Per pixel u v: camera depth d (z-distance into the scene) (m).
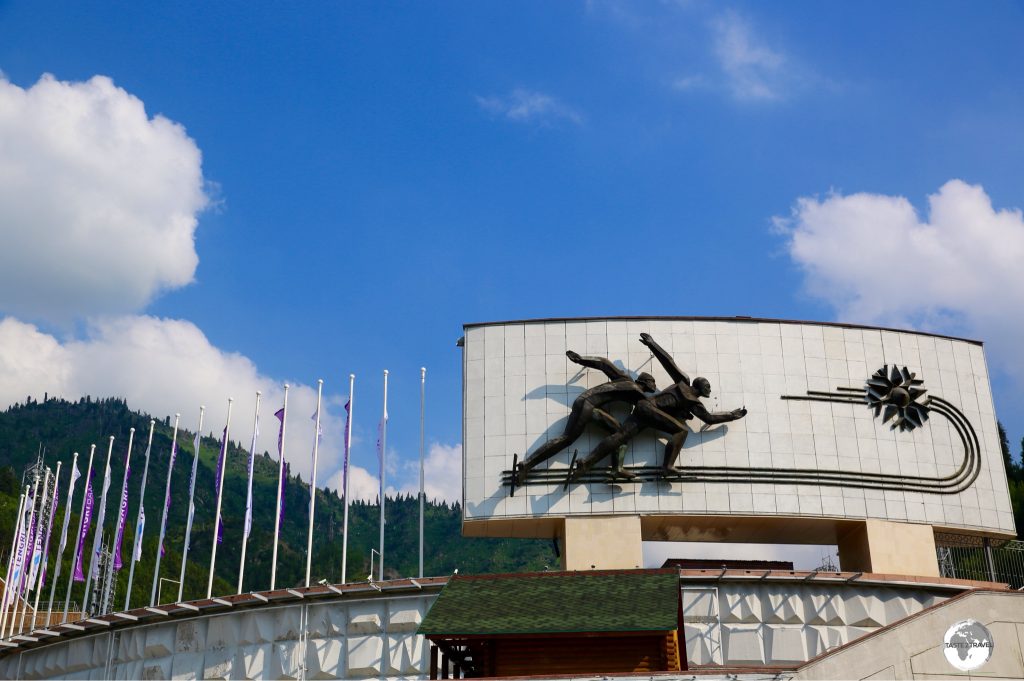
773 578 51.41
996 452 59.59
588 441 56.62
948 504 57.41
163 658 56.12
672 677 30.92
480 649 37.41
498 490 56.12
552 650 34.47
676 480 55.59
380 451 61.56
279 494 60.72
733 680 30.97
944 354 60.84
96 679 58.47
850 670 31.25
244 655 53.59
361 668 51.31
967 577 68.88
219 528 60.56
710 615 50.97
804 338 59.28
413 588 51.94
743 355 58.47
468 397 58.28
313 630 52.94
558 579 38.25
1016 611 32.38
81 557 71.25
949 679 31.38
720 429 56.84
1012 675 31.53
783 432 57.09
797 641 50.59
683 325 58.97
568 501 55.47
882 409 58.41
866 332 60.19
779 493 55.78
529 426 57.19
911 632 31.88
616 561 54.06
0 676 64.19
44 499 84.31
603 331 58.84
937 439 58.78
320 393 63.16
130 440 70.88
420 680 50.22
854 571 54.47
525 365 58.47
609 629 33.12
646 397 56.66
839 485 56.41
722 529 57.50
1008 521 58.25
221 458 63.62
